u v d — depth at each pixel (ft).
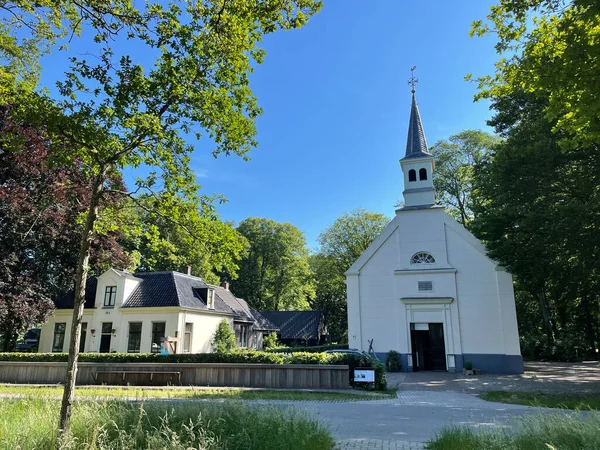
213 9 24.31
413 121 95.96
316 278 187.62
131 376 58.65
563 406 37.81
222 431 20.38
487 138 136.15
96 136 21.47
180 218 26.09
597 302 105.19
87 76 22.12
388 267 85.61
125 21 23.16
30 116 21.44
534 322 135.74
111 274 104.12
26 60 35.73
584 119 26.78
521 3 28.37
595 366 88.28
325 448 21.27
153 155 25.32
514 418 28.78
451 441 22.29
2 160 62.54
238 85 25.63
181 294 104.94
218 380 57.52
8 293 64.80
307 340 161.68
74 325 21.21
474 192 81.76
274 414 23.02
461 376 71.15
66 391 20.26
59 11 26.68
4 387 54.24
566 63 24.63
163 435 20.26
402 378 69.05
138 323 101.09
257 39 25.79
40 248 74.28
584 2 21.76
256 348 145.89
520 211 59.06
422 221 85.97
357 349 82.74
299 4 25.23
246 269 183.01
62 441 17.54
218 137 26.30
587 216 49.55
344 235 152.25
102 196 26.84
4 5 29.40
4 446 17.08
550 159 52.11
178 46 23.66
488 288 79.36
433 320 80.94
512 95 65.00
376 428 29.58
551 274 60.29
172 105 24.50
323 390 52.39
